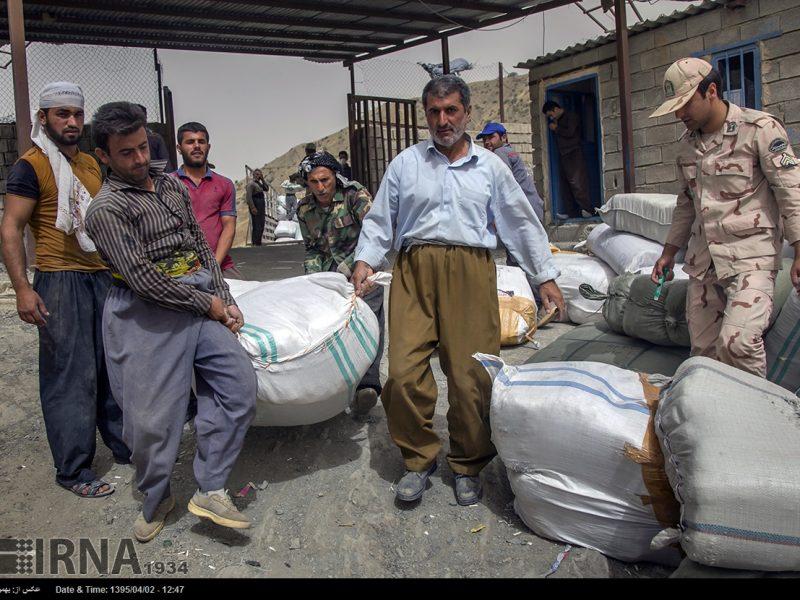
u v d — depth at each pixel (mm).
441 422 3814
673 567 2703
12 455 3723
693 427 2314
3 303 6004
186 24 10711
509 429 2873
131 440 2846
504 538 2953
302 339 3137
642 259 5465
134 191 2803
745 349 2768
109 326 2836
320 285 3537
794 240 2744
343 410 3711
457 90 2961
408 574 2820
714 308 3055
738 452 2197
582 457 2699
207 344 2881
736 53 8438
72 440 3309
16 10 6625
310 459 3549
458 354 3080
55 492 3410
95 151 2766
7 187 3105
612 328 3854
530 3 10375
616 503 2662
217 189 4066
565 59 10344
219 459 2861
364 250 3209
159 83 11398
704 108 2904
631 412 2703
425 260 3098
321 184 3725
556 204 10891
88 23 10133
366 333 3441
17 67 6637
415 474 3119
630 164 8859
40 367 3293
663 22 8969
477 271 3084
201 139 3971
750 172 2859
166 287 2738
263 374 3061
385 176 3207
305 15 10656
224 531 3062
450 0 9953
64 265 3248
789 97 8062
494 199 3129
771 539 2109
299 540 3008
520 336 5023
